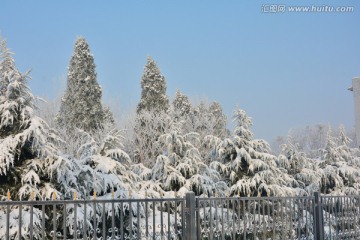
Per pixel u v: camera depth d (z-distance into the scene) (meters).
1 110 8.18
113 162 9.99
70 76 31.95
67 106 31.03
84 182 8.80
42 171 8.26
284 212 7.89
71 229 7.97
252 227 7.19
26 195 7.93
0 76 8.51
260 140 13.62
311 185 16.16
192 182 11.66
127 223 8.99
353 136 42.97
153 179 12.08
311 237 8.35
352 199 9.49
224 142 13.42
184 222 6.04
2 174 8.00
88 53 32.31
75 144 22.98
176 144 12.23
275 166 13.72
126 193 9.20
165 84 36.88
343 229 8.98
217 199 6.59
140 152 29.02
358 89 9.34
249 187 12.73
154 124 29.89
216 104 43.28
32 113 8.26
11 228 7.29
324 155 18.11
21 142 8.03
